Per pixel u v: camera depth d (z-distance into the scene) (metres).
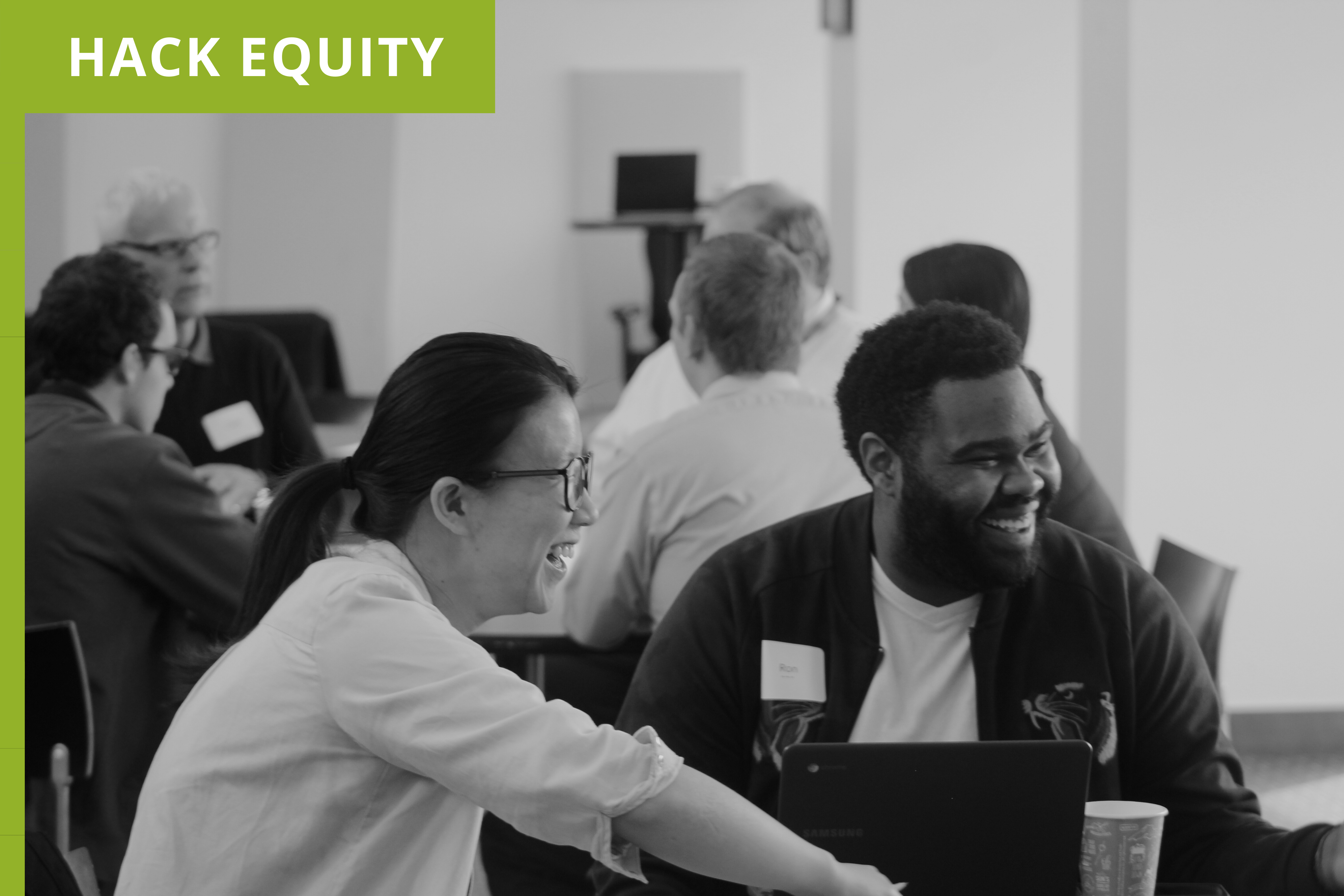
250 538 3.00
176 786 1.56
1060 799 1.70
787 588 2.08
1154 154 5.40
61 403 2.97
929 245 8.09
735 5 13.38
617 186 12.48
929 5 8.04
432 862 1.56
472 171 13.22
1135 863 1.70
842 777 1.69
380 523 1.62
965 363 1.90
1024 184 8.05
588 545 3.09
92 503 2.87
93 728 2.83
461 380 1.58
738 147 13.24
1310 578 5.54
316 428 6.08
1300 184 5.39
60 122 9.59
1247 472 5.48
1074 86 8.02
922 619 2.03
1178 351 5.46
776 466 2.97
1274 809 5.05
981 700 2.00
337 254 12.49
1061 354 8.07
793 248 4.26
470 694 1.48
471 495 1.59
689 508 2.97
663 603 3.04
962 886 1.70
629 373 12.47
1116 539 3.11
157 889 1.54
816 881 1.48
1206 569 2.94
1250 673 5.62
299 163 12.48
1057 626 2.03
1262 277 5.43
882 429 1.94
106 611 2.89
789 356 3.07
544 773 1.44
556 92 13.32
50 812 2.64
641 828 1.44
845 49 8.48
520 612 1.64
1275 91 5.37
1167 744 2.06
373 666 1.50
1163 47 5.37
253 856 1.53
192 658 1.82
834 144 8.48
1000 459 1.89
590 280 13.43
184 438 4.26
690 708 2.07
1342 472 5.48
